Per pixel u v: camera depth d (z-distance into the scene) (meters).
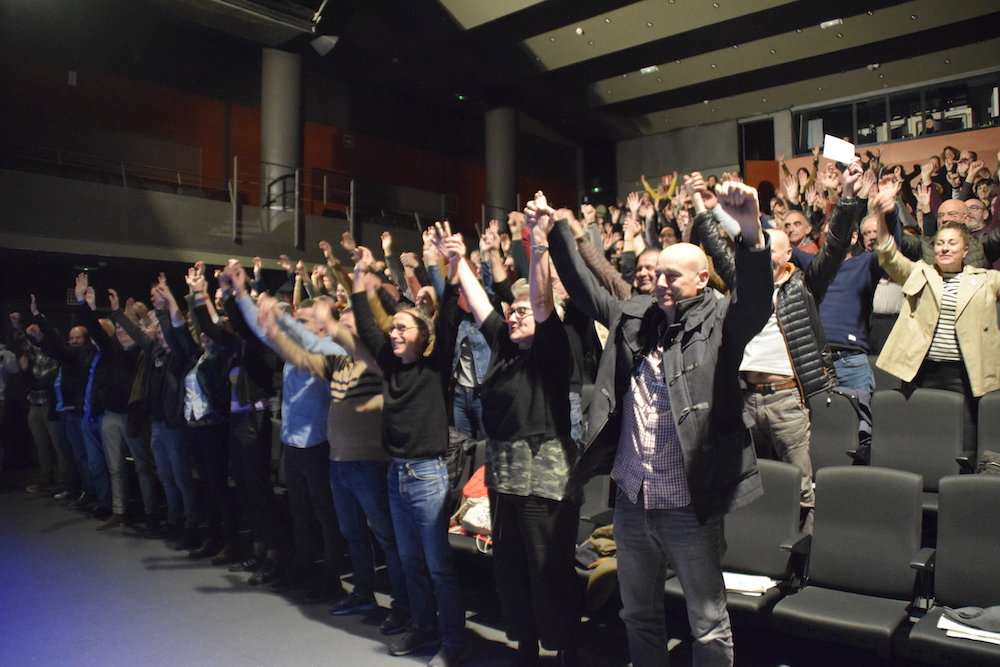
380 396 3.02
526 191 15.49
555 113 14.88
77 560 4.07
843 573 2.60
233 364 3.89
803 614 2.36
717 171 14.51
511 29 11.65
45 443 6.25
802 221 3.96
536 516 2.41
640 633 2.12
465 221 15.20
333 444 3.05
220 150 11.48
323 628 3.04
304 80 11.24
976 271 3.20
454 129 15.13
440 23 11.31
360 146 13.38
